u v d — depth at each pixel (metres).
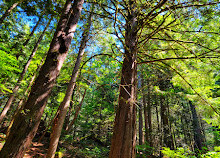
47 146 7.33
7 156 1.30
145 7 2.28
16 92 7.09
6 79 7.21
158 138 8.66
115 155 1.92
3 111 7.58
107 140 12.18
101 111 13.16
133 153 1.99
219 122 2.99
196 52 3.06
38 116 1.56
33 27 8.72
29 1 4.86
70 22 2.07
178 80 3.54
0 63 3.82
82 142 9.95
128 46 2.58
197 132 10.67
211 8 2.26
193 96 3.50
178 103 10.42
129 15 2.87
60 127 5.00
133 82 2.39
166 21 3.10
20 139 1.39
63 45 1.90
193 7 2.19
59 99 9.86
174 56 3.49
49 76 1.70
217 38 2.83
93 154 7.57
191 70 3.33
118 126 2.11
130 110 2.18
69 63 6.60
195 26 3.11
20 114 1.48
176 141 10.70
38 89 1.62
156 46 3.91
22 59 8.87
